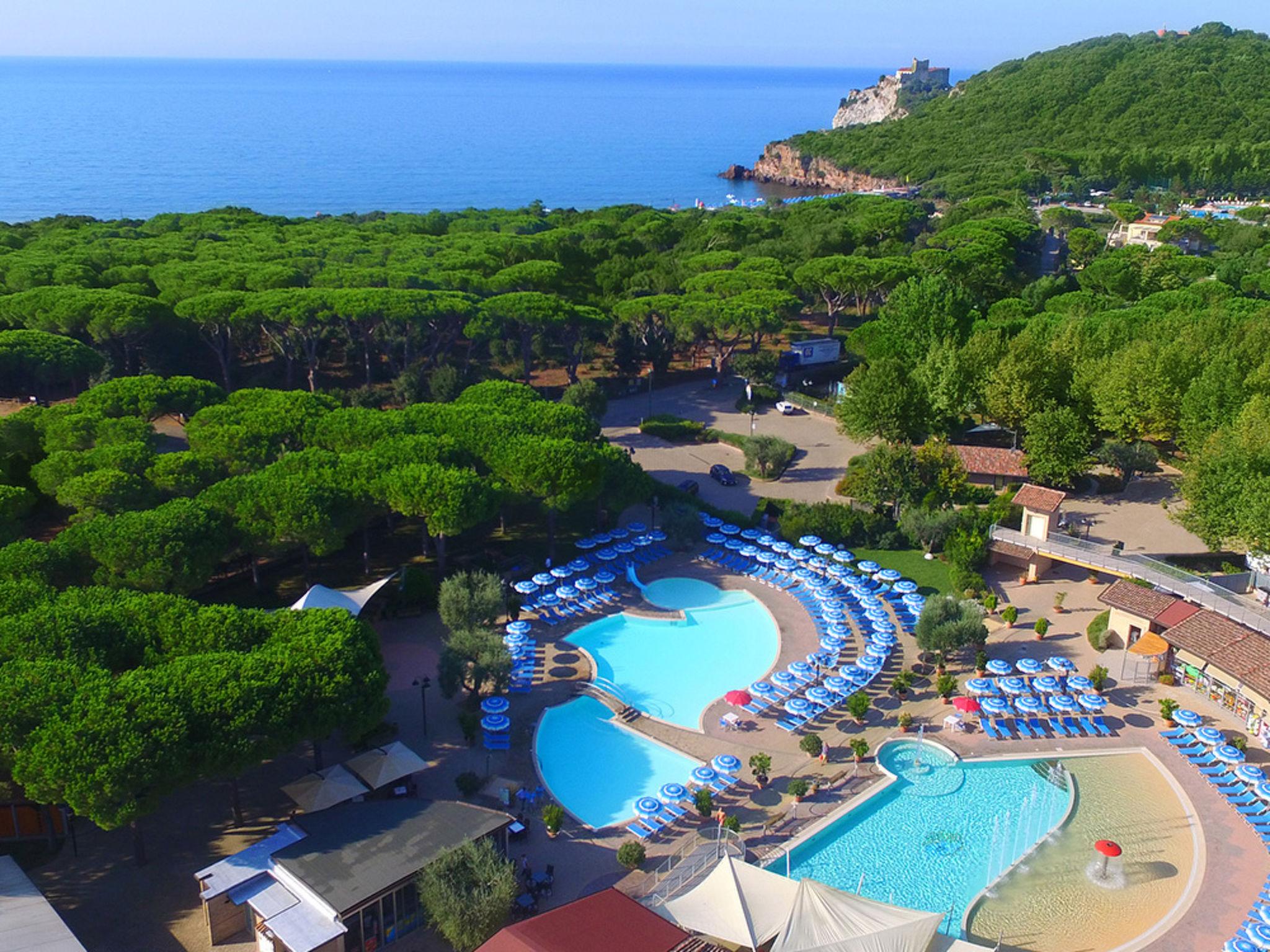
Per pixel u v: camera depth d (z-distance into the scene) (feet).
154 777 119.75
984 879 135.74
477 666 167.73
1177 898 131.44
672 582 226.38
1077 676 175.11
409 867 122.93
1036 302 445.78
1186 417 250.57
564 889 130.11
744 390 372.79
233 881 120.47
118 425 230.27
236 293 324.39
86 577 176.24
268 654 139.33
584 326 346.13
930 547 236.43
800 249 509.35
